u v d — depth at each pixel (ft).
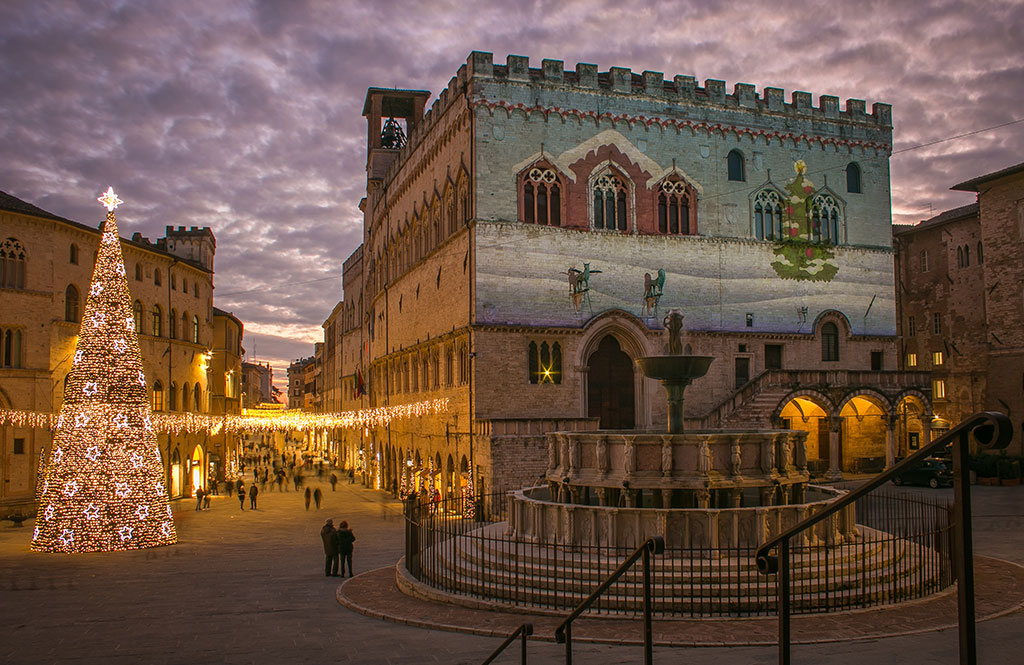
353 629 67.41
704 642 58.65
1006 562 89.25
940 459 169.17
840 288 197.36
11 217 177.37
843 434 200.23
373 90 284.61
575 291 173.27
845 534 82.02
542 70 177.17
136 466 129.70
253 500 193.47
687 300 183.42
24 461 175.73
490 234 169.17
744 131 191.42
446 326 185.57
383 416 244.42
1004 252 212.02
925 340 249.55
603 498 87.66
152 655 59.47
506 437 153.89
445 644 61.21
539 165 174.19
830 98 199.62
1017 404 207.82
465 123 175.11
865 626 62.75
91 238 196.75
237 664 56.49
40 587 92.27
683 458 84.79
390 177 255.50
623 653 56.70
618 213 180.86
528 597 72.23
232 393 314.55
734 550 75.31
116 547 125.49
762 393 173.78
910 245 257.75
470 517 153.99
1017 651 55.06
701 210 186.60
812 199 195.72
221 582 94.17
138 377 133.39
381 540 132.67
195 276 245.45
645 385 178.09
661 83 185.16
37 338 180.45
